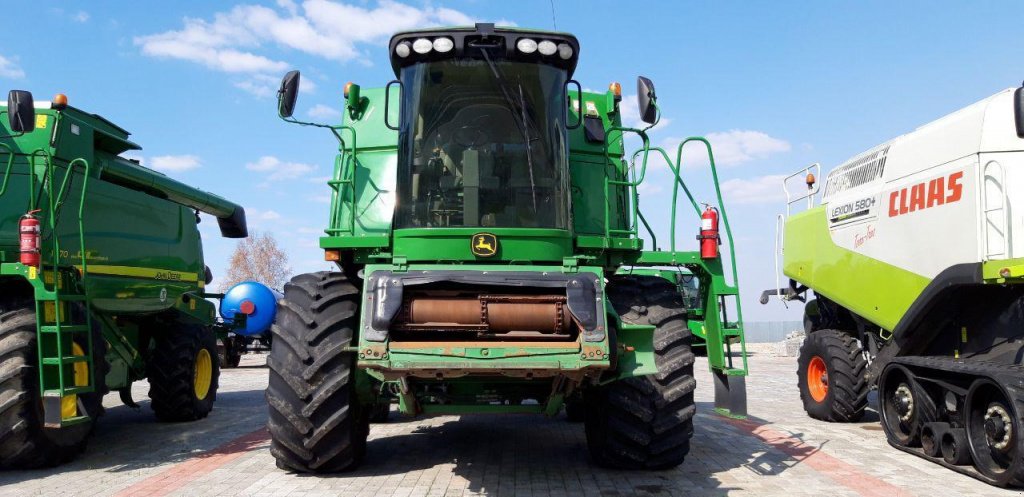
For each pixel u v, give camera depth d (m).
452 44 5.96
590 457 7.14
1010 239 6.71
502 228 5.81
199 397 10.23
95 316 7.54
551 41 6.04
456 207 5.93
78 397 6.82
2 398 6.30
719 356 6.28
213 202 11.52
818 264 9.98
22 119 6.60
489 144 6.00
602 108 7.28
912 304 7.71
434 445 7.84
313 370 5.86
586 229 6.96
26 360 6.43
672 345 6.22
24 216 6.70
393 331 5.28
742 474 6.43
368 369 5.19
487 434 8.58
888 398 8.03
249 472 6.55
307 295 6.22
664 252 6.45
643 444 6.11
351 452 6.13
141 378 9.74
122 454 7.57
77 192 7.67
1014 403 5.79
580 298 5.23
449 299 5.34
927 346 8.00
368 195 7.05
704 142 6.43
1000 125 6.88
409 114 6.07
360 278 6.58
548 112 6.07
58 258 7.06
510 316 5.27
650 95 6.30
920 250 7.73
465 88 6.05
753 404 11.59
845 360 9.23
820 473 6.49
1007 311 6.83
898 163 8.27
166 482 6.20
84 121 8.04
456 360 4.98
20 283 7.01
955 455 6.57
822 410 9.50
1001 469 6.14
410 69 6.10
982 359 7.08
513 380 5.79
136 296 8.70
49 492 5.90
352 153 6.41
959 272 6.92
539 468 6.64
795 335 28.17
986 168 6.88
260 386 15.22
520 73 6.06
